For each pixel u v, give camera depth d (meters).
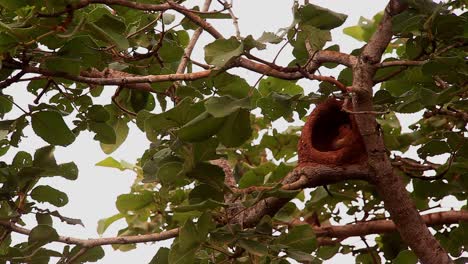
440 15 5.98
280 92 8.17
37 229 6.23
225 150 7.46
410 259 7.05
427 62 6.09
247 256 6.10
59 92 7.19
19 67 5.96
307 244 6.07
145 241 6.55
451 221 7.49
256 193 6.54
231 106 5.19
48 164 6.54
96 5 7.20
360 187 7.73
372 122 6.06
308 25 5.71
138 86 7.55
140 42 7.49
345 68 7.09
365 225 7.70
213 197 5.82
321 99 6.68
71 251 6.48
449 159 7.23
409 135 7.94
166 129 5.61
